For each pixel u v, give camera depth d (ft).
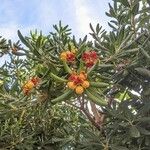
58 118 3.12
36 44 2.03
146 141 2.23
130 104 2.41
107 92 2.45
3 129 2.93
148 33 2.44
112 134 2.31
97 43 2.26
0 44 2.49
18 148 2.92
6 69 2.86
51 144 3.08
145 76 2.38
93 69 1.74
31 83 1.99
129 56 2.27
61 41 2.19
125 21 2.55
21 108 2.16
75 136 2.81
